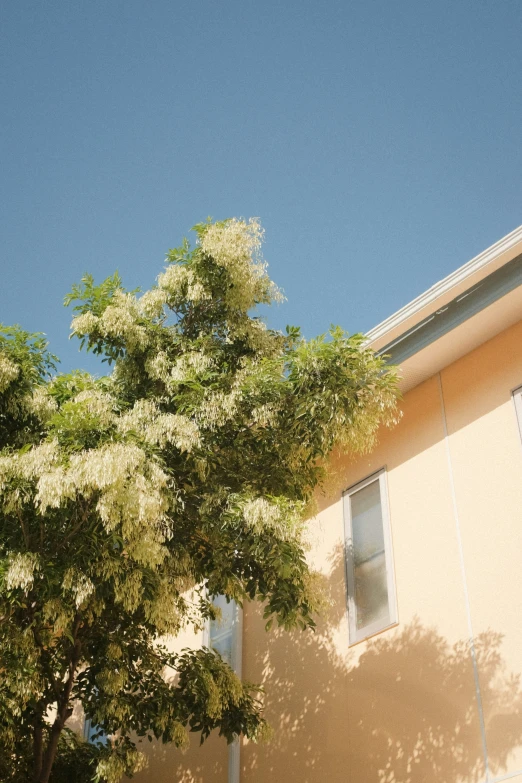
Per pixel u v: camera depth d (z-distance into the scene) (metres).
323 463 9.37
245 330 8.86
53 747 8.23
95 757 8.31
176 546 8.17
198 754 11.22
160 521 7.64
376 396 8.20
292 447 8.45
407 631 9.23
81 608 7.91
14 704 7.43
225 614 11.93
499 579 8.52
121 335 8.66
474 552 8.90
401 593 9.51
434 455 9.85
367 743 9.07
